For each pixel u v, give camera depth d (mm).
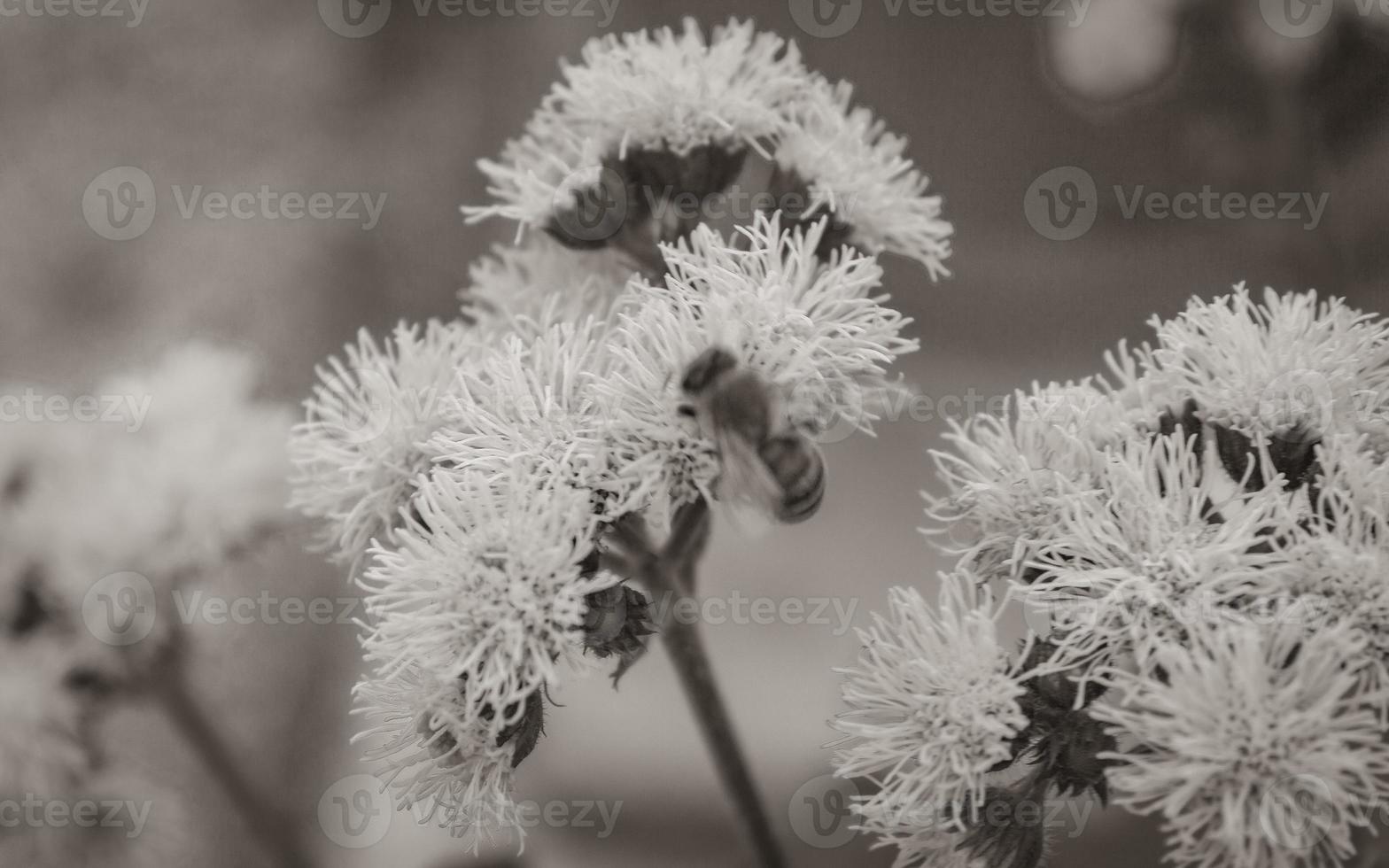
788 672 307
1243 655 207
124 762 269
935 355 403
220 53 438
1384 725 206
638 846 293
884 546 335
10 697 254
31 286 382
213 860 294
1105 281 412
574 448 218
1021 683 215
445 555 217
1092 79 324
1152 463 216
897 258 428
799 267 220
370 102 442
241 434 264
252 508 260
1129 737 210
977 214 437
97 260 389
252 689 318
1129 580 212
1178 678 207
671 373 218
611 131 233
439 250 414
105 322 379
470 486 218
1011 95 445
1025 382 386
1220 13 311
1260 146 318
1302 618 209
